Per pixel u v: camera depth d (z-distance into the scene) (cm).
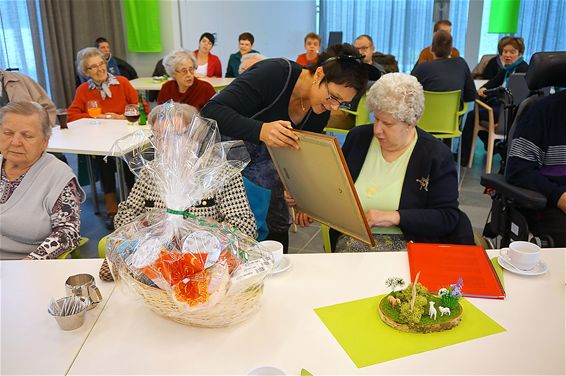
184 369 95
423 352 98
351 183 141
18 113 170
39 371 95
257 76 183
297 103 194
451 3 726
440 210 171
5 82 341
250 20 738
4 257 179
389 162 180
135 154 138
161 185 116
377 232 180
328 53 175
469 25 690
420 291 112
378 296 119
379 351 99
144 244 109
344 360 97
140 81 534
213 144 126
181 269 100
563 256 140
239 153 167
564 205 193
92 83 390
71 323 107
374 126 174
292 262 137
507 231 208
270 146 167
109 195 350
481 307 114
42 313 114
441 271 129
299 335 105
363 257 140
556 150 204
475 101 436
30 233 177
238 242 115
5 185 179
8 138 170
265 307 115
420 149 175
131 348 102
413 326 104
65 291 123
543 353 98
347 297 119
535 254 128
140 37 635
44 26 551
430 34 753
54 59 569
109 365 97
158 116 137
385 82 165
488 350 99
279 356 98
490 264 132
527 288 122
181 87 387
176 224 115
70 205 178
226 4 691
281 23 794
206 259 102
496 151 480
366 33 783
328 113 206
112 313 114
